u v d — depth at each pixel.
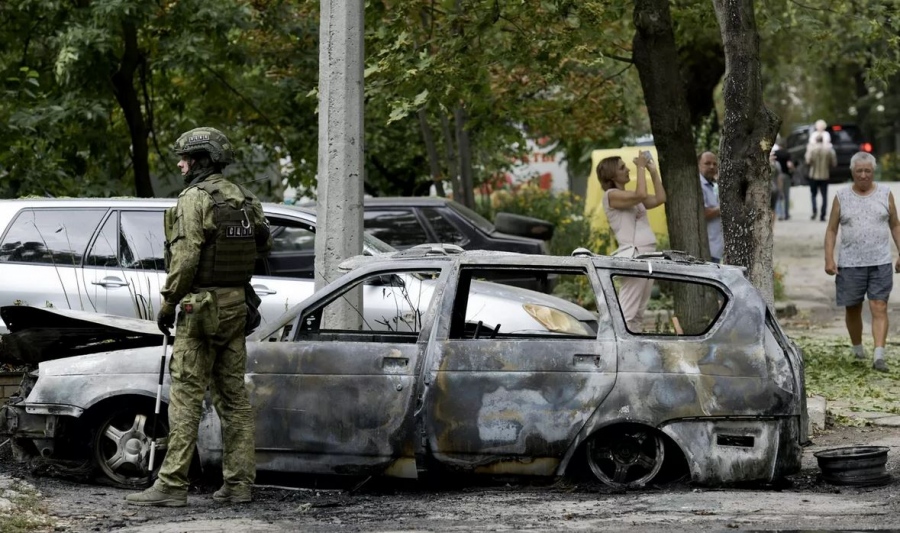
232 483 11.91
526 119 27.00
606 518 10.62
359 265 12.63
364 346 12.24
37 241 17.25
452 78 20.03
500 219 25.34
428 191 40.06
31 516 10.93
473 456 12.01
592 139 34.06
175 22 28.12
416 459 12.06
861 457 12.20
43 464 13.12
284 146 34.53
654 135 19.62
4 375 14.62
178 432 11.66
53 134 26.36
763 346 11.86
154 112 34.28
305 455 12.26
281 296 16.83
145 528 10.55
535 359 11.97
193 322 11.51
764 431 11.74
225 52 29.19
